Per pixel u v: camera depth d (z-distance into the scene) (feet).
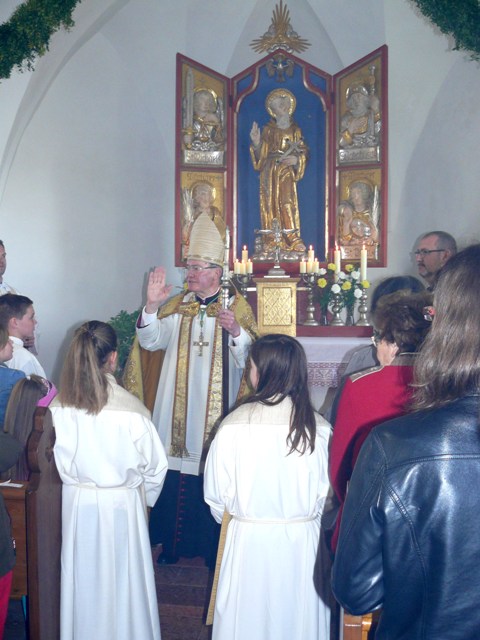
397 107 24.36
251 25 24.90
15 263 21.95
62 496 9.38
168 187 25.52
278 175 24.70
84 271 23.43
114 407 9.16
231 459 8.53
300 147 24.77
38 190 22.29
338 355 16.93
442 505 4.25
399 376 7.44
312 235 25.26
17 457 8.35
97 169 23.61
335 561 4.77
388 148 24.54
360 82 24.22
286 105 24.90
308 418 8.41
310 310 20.06
